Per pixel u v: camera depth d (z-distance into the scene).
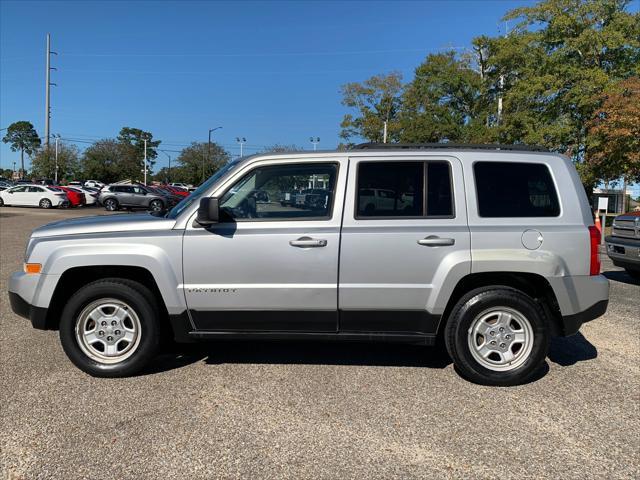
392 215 4.19
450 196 4.21
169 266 4.15
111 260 4.16
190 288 4.16
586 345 5.33
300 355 4.89
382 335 4.22
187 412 3.70
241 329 4.25
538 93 27.44
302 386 4.17
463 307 4.15
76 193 35.22
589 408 3.84
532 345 4.17
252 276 4.14
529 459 3.14
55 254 4.22
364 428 3.49
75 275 4.39
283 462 3.08
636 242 8.59
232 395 3.99
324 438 3.36
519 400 3.96
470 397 4.00
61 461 3.06
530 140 27.52
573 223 4.22
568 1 26.33
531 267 4.09
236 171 4.28
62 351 4.95
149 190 32.50
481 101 37.78
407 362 4.73
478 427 3.53
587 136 25.22
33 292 4.26
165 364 4.64
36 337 5.35
